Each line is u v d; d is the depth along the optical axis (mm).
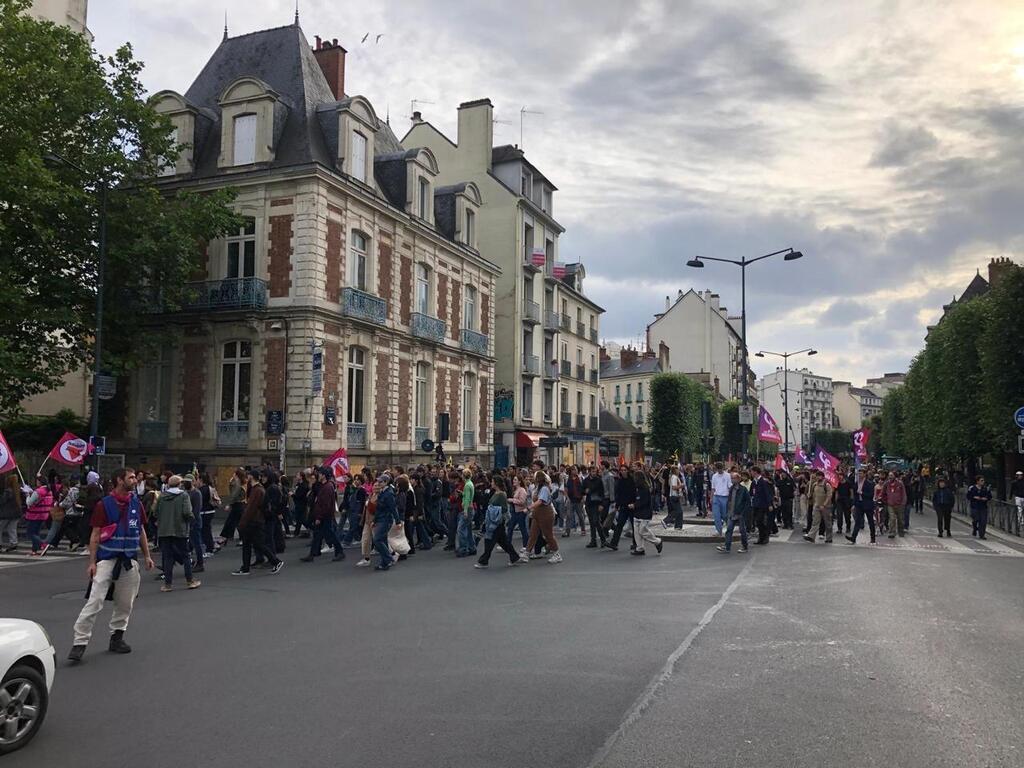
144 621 9148
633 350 79562
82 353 23234
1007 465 32219
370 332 27375
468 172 42312
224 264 25625
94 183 21453
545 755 4859
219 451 24797
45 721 5559
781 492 23031
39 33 20016
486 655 7402
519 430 41344
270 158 25172
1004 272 28500
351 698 6059
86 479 18672
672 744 5043
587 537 19625
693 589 11305
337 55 30219
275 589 11492
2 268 19141
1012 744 5055
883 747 4992
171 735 5262
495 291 41375
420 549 17141
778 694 6129
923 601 10297
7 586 11977
